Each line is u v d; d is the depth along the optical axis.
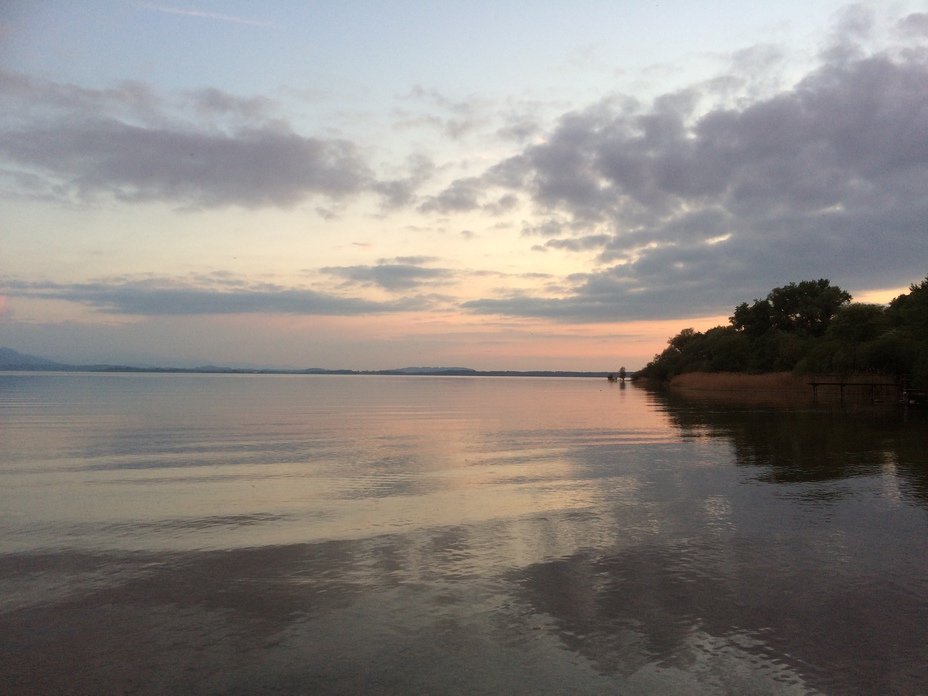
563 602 7.94
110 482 16.14
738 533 11.09
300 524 11.82
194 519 12.21
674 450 22.27
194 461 19.81
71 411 43.28
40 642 6.86
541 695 5.76
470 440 26.08
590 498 14.12
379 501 13.84
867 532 11.13
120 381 151.25
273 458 20.52
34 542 10.64
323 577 8.87
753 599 8.05
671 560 9.60
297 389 106.25
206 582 8.68
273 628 7.18
